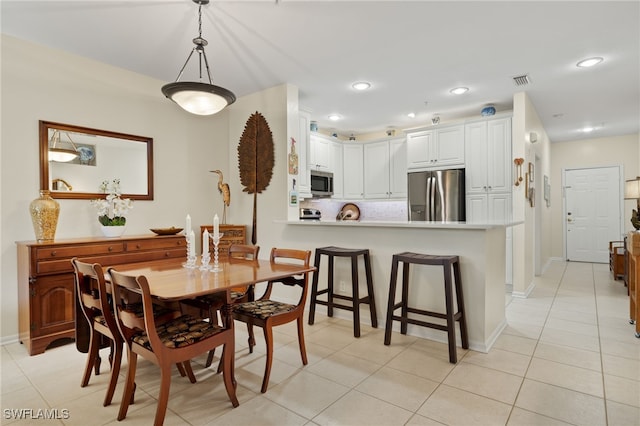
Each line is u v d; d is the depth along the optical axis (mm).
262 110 4137
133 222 3635
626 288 4719
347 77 3734
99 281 1908
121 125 3521
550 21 2607
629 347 2709
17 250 2842
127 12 2477
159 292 1701
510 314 3582
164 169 3896
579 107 4832
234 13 2492
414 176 5199
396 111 5027
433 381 2199
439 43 2961
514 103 4242
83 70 3244
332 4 2387
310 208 6055
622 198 6680
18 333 2871
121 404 1816
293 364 2447
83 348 2275
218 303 2035
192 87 2172
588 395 2018
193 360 2553
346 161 6137
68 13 2484
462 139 4863
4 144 2811
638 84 3934
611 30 2740
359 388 2119
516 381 2189
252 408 1917
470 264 2729
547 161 6621
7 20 2574
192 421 1801
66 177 3150
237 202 4438
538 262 5715
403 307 2916
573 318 3443
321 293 3283
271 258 2713
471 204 4789
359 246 3346
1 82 2793
